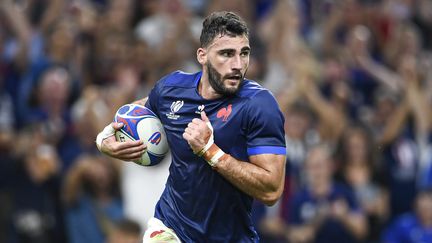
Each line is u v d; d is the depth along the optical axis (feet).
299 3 193.98
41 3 171.83
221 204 76.59
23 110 149.38
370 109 169.68
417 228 143.23
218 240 77.56
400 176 150.92
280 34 166.61
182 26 161.38
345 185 140.46
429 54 201.36
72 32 159.84
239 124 74.74
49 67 152.76
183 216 77.82
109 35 160.25
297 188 138.62
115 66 157.48
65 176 137.90
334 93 163.73
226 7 172.96
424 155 157.07
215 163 73.05
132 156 77.87
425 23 207.00
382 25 191.93
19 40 158.92
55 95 146.72
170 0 166.71
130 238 125.08
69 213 134.10
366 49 182.91
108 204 135.23
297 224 135.64
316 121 152.56
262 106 74.38
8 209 131.64
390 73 182.09
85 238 133.69
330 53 181.16
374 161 144.97
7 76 154.10
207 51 74.38
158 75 152.15
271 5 187.52
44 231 132.57
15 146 138.00
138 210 133.90
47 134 138.92
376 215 141.49
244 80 76.84
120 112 79.30
